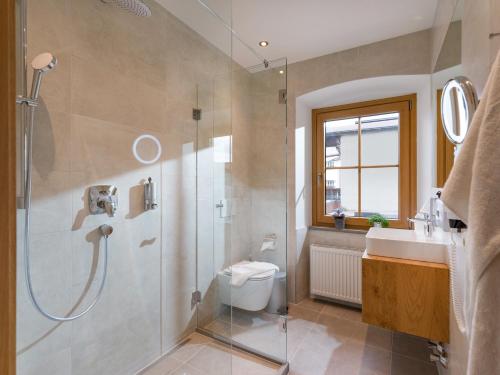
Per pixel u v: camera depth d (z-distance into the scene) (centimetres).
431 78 204
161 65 175
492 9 70
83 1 133
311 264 268
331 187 288
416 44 213
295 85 262
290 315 241
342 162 283
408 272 142
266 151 225
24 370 114
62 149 126
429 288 137
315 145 292
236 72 231
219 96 219
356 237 259
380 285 149
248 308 207
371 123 270
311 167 293
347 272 249
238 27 205
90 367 139
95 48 139
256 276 211
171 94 183
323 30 210
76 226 132
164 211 179
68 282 129
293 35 216
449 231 134
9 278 47
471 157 60
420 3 179
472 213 53
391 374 165
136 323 162
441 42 158
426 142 236
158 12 172
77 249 133
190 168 198
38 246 118
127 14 155
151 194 170
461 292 104
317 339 204
